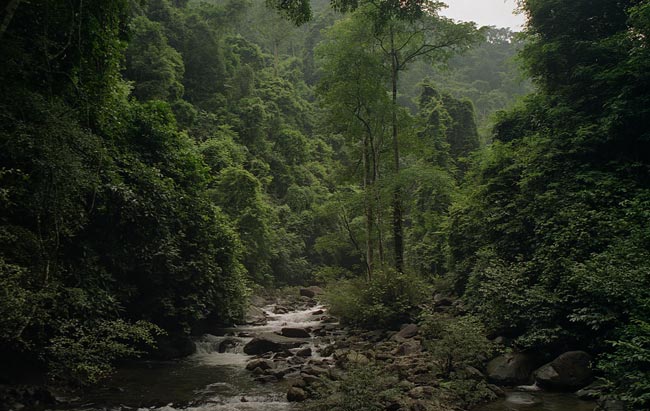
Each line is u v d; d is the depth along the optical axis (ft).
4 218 23.45
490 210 44.86
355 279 58.34
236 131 120.78
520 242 40.75
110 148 35.60
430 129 101.71
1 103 22.11
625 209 31.60
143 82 93.25
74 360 25.98
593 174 37.29
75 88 30.04
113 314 37.52
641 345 21.12
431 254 82.58
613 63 41.45
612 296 26.73
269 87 151.33
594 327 26.86
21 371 28.09
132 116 42.65
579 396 26.12
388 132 61.67
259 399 27.63
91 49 31.17
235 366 37.63
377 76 57.47
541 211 38.73
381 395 23.11
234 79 132.87
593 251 31.83
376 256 65.21
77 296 28.12
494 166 48.73
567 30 47.39
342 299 54.03
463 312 45.75
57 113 24.43
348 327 52.95
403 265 55.77
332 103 58.18
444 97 119.14
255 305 77.92
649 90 36.88
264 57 178.70
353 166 66.95
